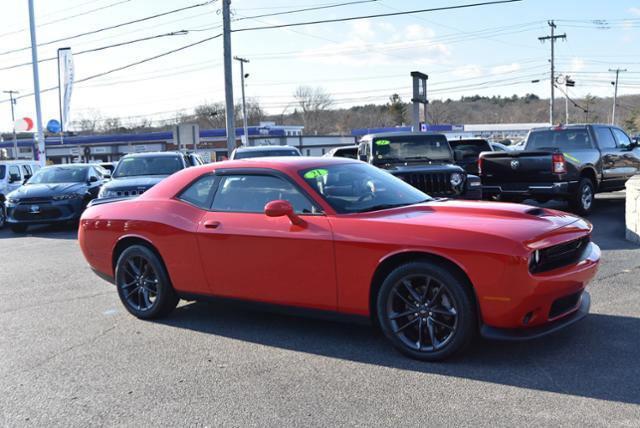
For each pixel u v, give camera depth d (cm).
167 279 582
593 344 468
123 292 615
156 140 6762
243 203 533
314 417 365
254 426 358
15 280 830
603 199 1549
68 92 2750
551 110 5547
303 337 522
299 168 520
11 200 1435
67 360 489
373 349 482
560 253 441
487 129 7638
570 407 362
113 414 384
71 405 400
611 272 706
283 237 490
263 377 434
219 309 630
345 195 504
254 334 538
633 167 1355
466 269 417
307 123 11969
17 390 430
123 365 472
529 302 410
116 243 612
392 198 525
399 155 1068
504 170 1167
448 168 952
